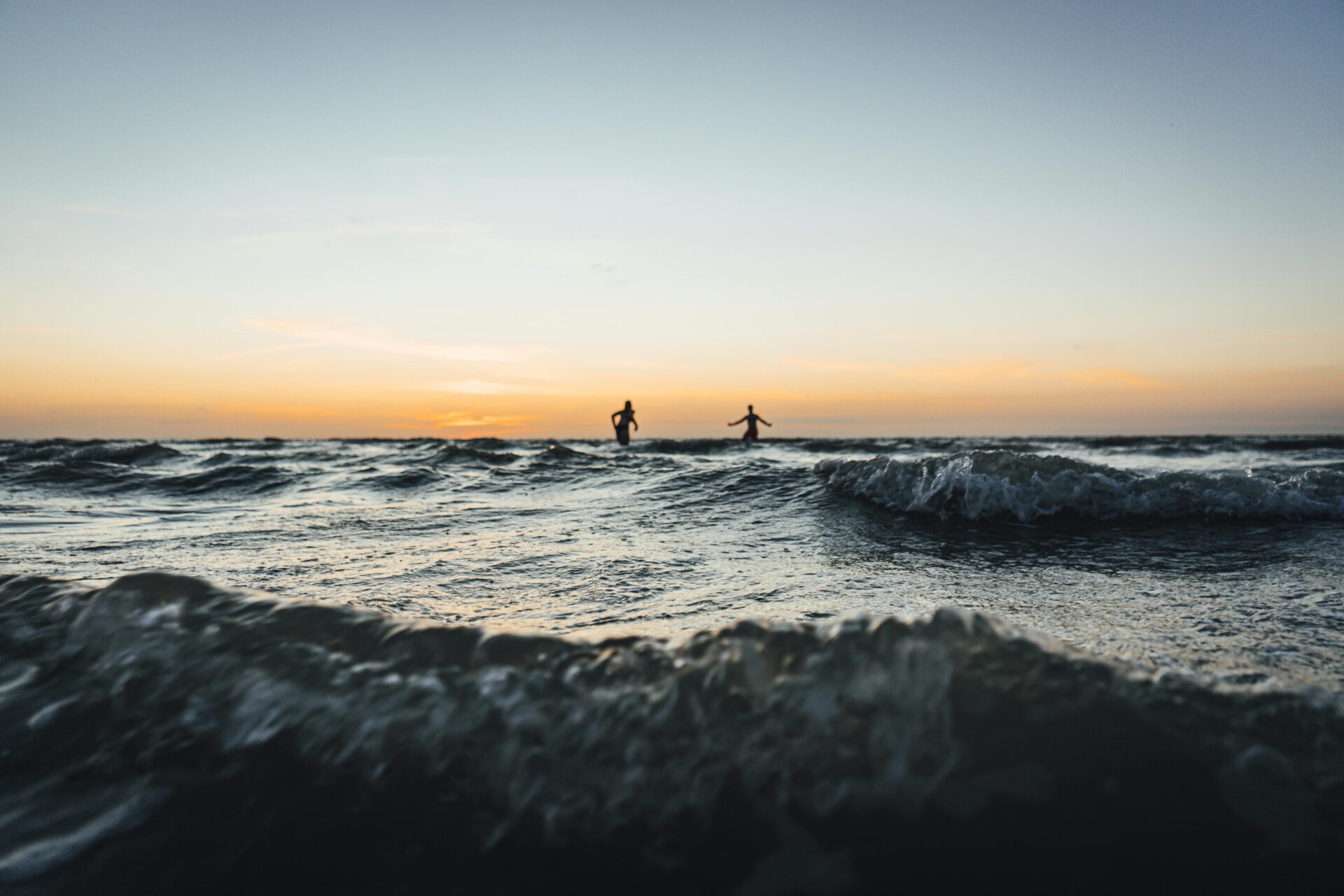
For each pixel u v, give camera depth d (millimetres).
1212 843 1091
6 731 1499
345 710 1471
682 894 1123
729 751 1300
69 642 1733
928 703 1307
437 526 5141
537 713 1417
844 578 3402
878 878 1103
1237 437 22266
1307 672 1872
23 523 5328
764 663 1434
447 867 1200
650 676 1457
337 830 1272
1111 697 1295
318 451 12805
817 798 1213
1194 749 1209
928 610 2744
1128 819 1124
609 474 8062
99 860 1234
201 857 1242
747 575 3465
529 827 1247
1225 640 2211
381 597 3035
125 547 4309
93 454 10422
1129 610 2658
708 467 7988
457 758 1365
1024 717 1269
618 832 1223
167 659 1646
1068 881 1068
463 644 1600
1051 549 4082
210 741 1453
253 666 1598
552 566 3689
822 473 6680
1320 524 4410
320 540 4555
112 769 1408
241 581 3355
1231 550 3900
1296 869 1054
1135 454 13281
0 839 1270
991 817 1147
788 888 1106
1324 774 1172
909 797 1190
